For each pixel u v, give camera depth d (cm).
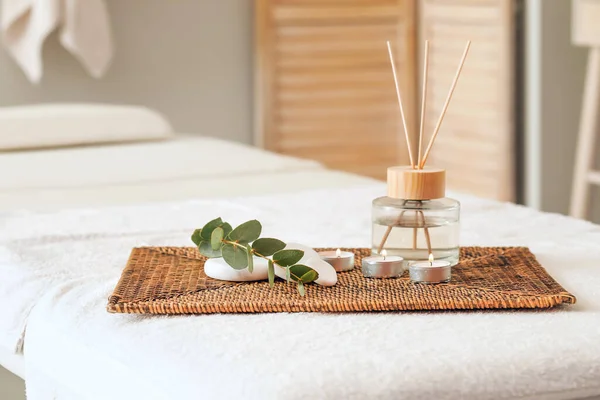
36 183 233
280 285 129
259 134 388
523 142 397
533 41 377
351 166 407
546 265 145
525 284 128
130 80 368
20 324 135
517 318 117
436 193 136
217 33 380
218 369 102
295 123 395
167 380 105
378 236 139
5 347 138
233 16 382
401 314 119
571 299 120
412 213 136
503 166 375
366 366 101
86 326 122
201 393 100
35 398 130
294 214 191
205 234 133
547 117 380
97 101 362
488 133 381
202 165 258
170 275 135
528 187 389
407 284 129
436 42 403
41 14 333
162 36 371
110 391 112
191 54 377
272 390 96
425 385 99
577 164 352
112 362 113
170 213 194
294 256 126
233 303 120
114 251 159
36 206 208
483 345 107
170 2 370
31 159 260
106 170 248
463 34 387
